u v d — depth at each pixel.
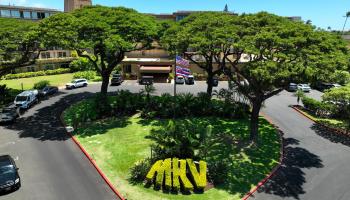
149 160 22.89
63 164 24.20
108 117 36.00
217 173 21.45
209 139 25.02
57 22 35.66
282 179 22.17
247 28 27.64
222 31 27.59
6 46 38.44
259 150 26.75
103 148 26.88
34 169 23.36
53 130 32.09
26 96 40.50
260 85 27.02
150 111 35.91
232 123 33.66
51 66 71.50
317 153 26.73
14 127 33.00
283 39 24.42
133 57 66.81
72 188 20.70
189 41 29.27
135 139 28.83
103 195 19.91
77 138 29.36
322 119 35.81
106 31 34.22
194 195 19.64
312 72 22.86
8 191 20.05
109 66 39.59
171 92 49.31
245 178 21.95
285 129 32.69
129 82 58.19
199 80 60.53
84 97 46.38
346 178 22.50
